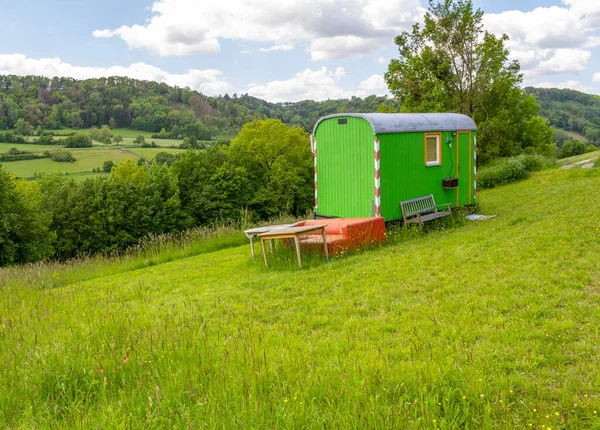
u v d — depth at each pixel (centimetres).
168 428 431
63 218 3850
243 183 4497
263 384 518
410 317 747
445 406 445
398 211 1474
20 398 515
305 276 1074
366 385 486
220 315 873
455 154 1667
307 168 4850
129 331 725
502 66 3597
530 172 3033
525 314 690
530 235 1137
